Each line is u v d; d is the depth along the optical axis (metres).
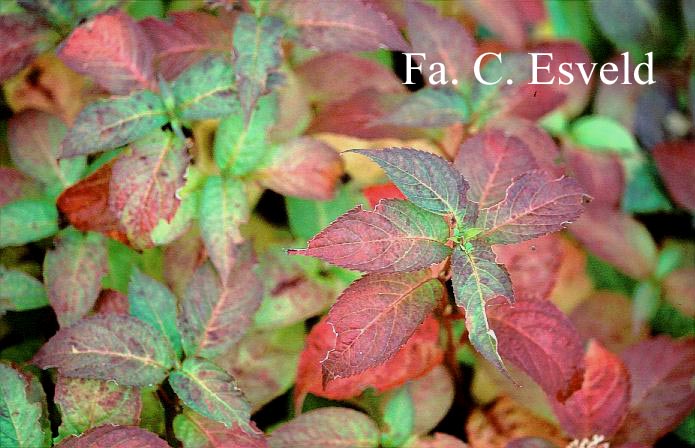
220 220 0.83
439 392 0.84
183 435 0.80
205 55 0.87
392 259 0.72
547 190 0.74
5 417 0.77
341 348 0.73
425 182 0.72
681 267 0.89
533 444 0.82
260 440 0.80
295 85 0.90
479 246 0.73
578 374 0.79
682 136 0.93
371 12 0.83
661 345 0.87
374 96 0.89
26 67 0.88
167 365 0.80
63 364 0.78
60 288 0.83
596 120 0.92
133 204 0.81
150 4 0.92
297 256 0.87
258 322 0.85
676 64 0.94
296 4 0.83
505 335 0.80
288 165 0.86
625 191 0.92
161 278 0.88
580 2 0.95
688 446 0.87
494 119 0.87
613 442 0.85
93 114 0.81
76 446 0.76
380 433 0.83
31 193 0.86
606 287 0.90
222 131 0.85
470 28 0.93
